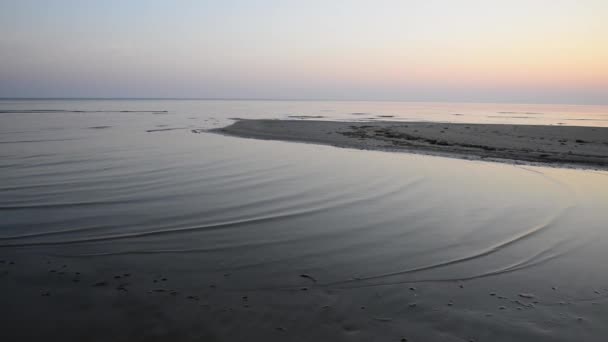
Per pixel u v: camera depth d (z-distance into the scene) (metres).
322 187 10.23
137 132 25.44
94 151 16.61
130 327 3.88
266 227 7.07
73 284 4.81
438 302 4.37
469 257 5.71
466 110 81.25
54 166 13.05
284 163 13.95
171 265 5.41
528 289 4.70
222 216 7.73
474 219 7.56
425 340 3.64
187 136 23.00
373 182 10.84
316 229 6.97
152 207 8.32
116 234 6.67
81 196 9.19
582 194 9.49
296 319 4.00
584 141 19.67
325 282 4.88
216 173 12.05
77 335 3.75
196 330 3.81
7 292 4.61
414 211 8.10
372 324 3.91
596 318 4.04
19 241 6.33
